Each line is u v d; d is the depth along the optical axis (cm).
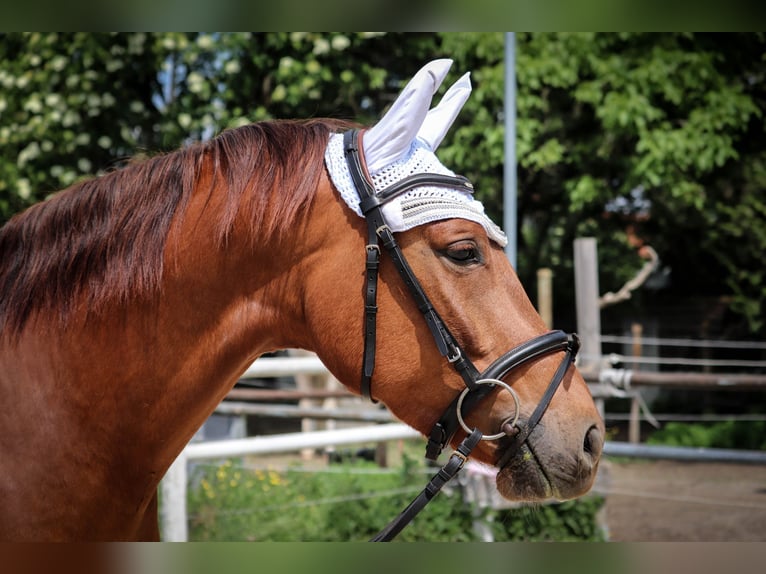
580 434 160
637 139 844
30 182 721
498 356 162
